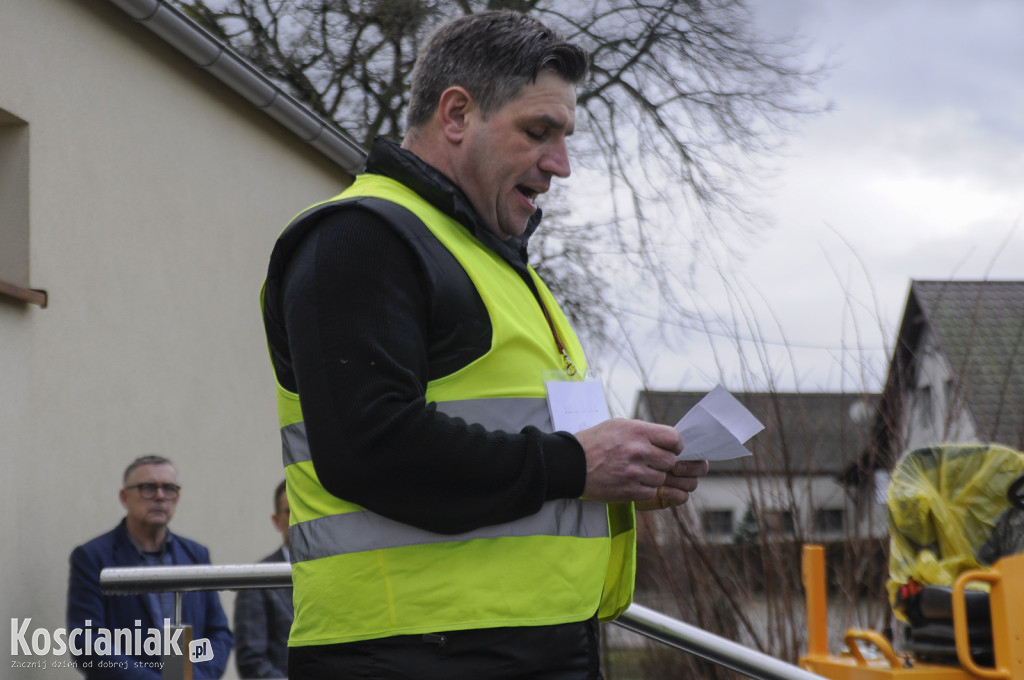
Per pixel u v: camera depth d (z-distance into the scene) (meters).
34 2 5.40
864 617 7.76
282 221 7.89
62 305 5.46
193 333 6.69
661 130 15.04
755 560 7.99
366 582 1.74
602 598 2.17
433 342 1.79
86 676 4.18
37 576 5.08
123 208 6.05
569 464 1.77
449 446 1.66
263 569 2.83
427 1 14.72
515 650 1.75
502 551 1.78
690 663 8.45
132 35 6.23
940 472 5.69
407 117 2.05
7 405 4.99
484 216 1.97
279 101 7.30
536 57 1.90
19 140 5.30
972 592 5.16
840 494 7.91
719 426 1.94
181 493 6.45
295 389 1.86
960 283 8.26
